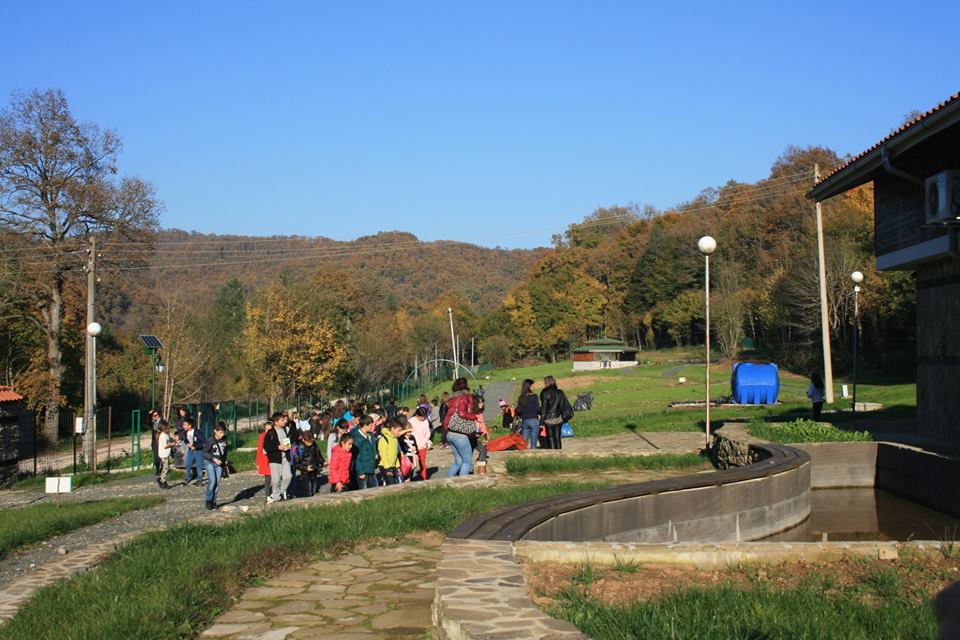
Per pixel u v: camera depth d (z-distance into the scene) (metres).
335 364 56.56
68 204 47.22
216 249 173.25
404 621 6.79
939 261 19.39
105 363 58.53
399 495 13.15
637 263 120.00
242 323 88.31
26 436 34.66
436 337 106.31
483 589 6.18
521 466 17.34
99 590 7.66
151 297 95.06
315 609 7.17
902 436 20.58
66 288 51.12
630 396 55.34
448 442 16.56
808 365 65.38
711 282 105.62
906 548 8.27
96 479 27.84
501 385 80.25
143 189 49.28
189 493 21.42
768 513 13.88
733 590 6.86
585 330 123.56
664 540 11.95
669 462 18.45
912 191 19.86
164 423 23.73
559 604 6.44
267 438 17.23
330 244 196.50
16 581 8.95
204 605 7.12
